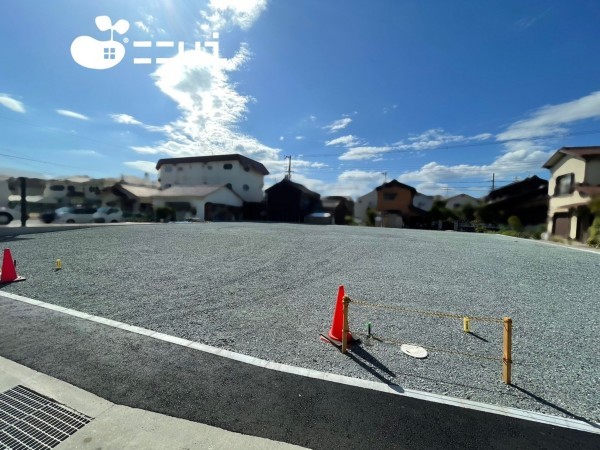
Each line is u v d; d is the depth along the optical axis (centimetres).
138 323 316
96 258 653
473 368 245
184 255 719
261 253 777
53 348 258
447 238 1383
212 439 162
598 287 514
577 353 277
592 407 199
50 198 2508
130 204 2712
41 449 156
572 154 1451
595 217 1202
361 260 722
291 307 379
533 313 382
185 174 3388
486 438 167
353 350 270
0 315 330
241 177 3259
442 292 464
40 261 611
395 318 353
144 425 172
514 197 2441
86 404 189
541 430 175
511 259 794
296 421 177
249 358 249
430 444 162
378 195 3055
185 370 229
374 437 166
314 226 2039
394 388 213
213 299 403
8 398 194
